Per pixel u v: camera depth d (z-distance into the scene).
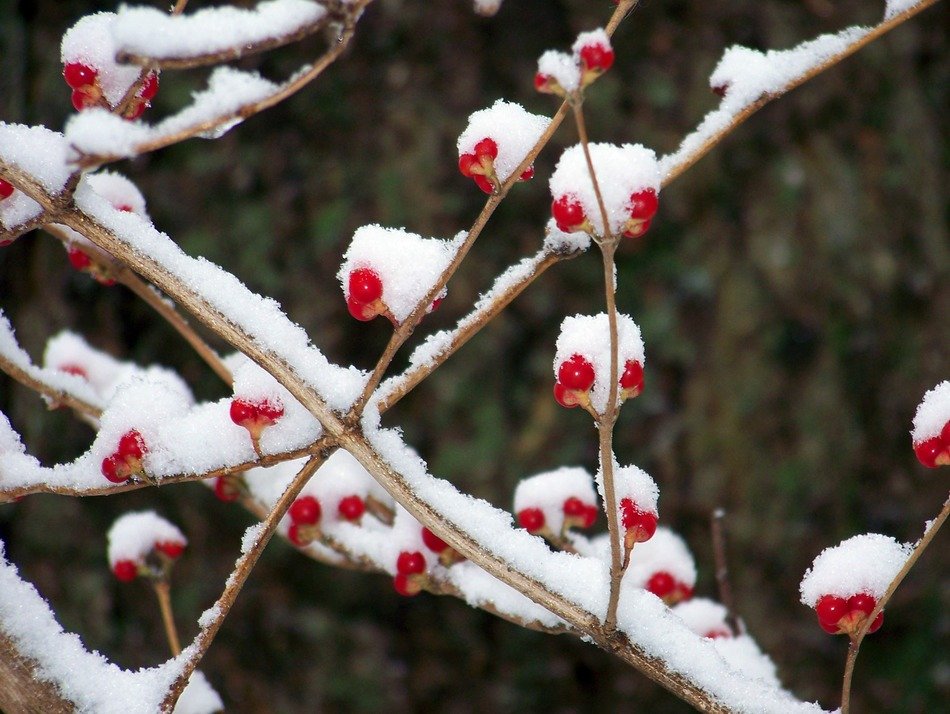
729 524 1.45
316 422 0.62
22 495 0.62
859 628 0.60
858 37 0.62
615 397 0.58
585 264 1.49
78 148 0.57
